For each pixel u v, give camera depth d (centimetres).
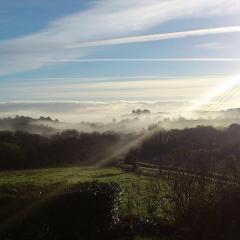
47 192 2125
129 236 1822
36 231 1802
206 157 2181
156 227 1875
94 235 1827
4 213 1931
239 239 1595
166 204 2075
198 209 1836
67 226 1825
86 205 1872
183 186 1916
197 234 1747
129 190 2691
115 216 1920
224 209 1817
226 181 1930
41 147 8731
